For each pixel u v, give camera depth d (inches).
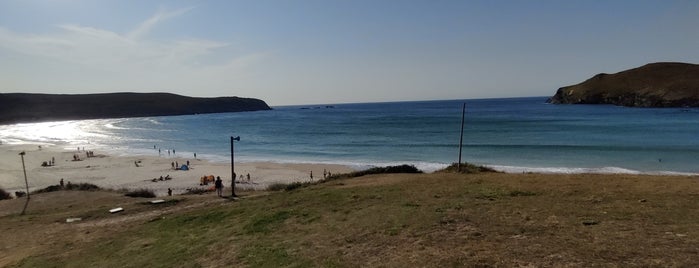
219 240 503.8
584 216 433.4
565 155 1945.1
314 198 709.3
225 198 974.4
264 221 568.1
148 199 1080.8
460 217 465.1
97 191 1279.5
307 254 395.9
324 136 3417.8
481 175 895.1
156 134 4350.4
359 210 561.9
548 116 4672.7
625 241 335.6
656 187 616.1
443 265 319.9
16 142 3838.6
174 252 481.4
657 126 3088.1
